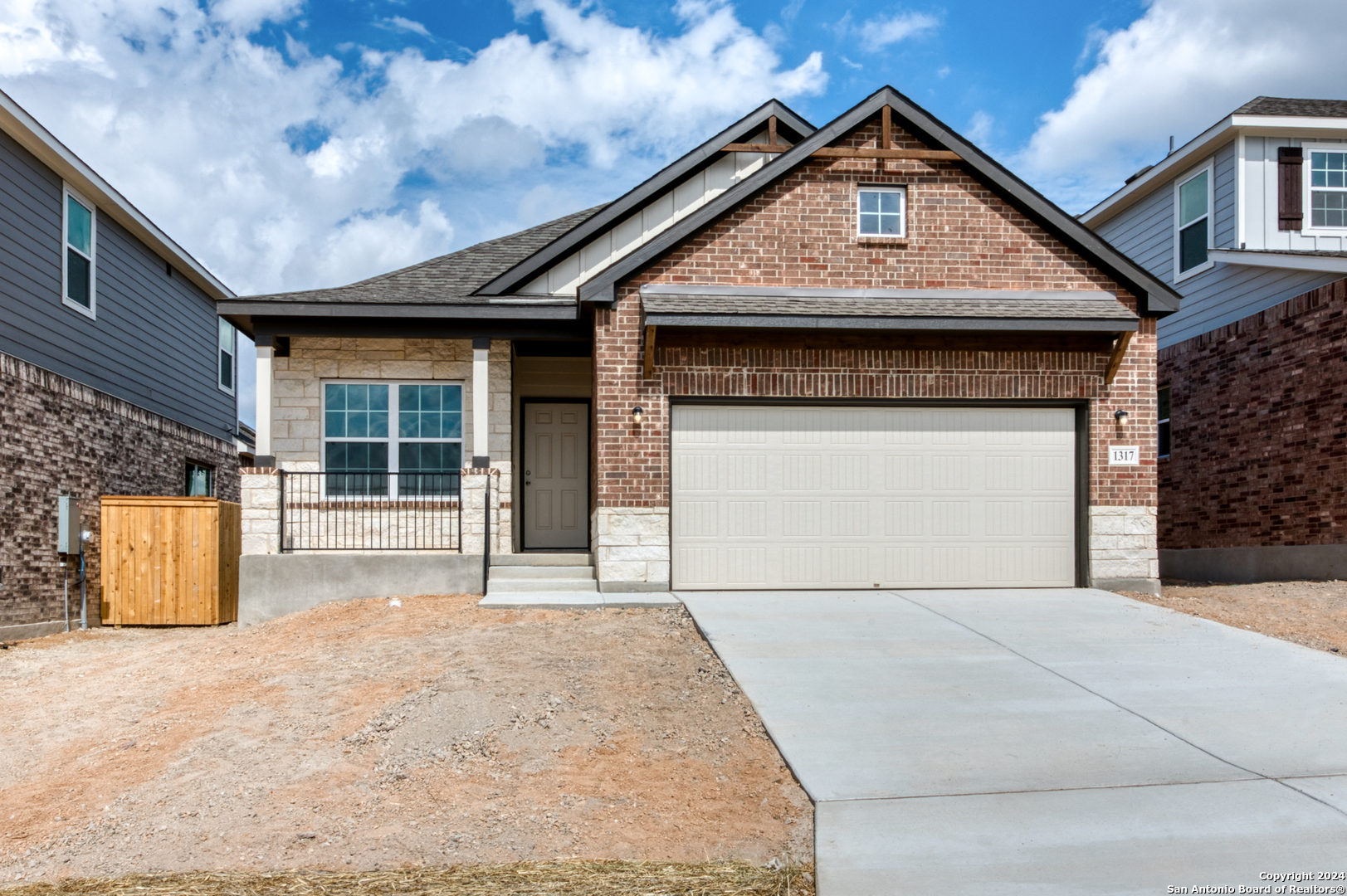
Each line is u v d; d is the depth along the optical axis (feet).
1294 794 18.79
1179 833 17.28
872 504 38.91
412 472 42.04
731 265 38.58
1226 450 50.01
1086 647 29.48
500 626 32.24
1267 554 46.65
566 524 47.47
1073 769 20.12
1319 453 43.39
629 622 32.78
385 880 16.31
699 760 20.97
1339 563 42.09
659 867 16.62
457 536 42.11
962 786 19.27
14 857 18.08
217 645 34.04
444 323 40.93
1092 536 39.01
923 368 38.91
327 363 42.50
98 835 18.71
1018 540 39.27
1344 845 16.78
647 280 38.34
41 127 42.96
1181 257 55.06
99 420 48.26
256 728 23.61
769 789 19.58
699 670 26.84
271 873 16.79
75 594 44.86
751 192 38.29
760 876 16.21
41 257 45.21
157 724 24.67
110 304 52.60
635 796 19.33
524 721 22.75
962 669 27.12
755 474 38.60
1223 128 49.78
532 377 47.83
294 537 41.47
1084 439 39.37
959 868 16.17
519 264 42.45
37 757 23.34
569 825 18.24
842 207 39.06
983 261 39.37
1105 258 39.06
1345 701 24.35
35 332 44.50
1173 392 55.16
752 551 38.45
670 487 38.09
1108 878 15.78
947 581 38.93
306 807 19.29
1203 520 52.03
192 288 64.64
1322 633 31.73
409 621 33.53
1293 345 45.21
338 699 25.16
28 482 41.45
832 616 33.35
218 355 69.77
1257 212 49.96
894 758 20.71
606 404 37.86
